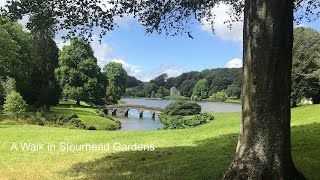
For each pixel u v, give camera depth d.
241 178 8.52
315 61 58.12
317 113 32.72
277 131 8.48
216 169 11.82
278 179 8.34
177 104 78.81
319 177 9.63
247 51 8.81
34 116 50.38
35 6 11.73
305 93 58.34
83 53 92.44
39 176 13.42
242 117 8.96
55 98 67.06
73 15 12.09
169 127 49.31
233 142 19.81
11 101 45.56
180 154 17.02
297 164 11.43
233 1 15.16
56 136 28.92
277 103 8.48
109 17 12.35
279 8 8.44
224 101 173.00
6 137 27.83
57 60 88.69
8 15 11.72
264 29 8.48
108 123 61.47
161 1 13.39
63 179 12.73
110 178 12.30
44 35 12.47
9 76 64.69
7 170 14.88
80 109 78.00
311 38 59.66
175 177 11.51
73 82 90.25
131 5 12.67
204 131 28.72
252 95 8.66
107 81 114.44
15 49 63.97
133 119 85.62
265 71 8.48
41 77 68.62
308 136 18.69
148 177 11.97
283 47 8.47
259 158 8.50
